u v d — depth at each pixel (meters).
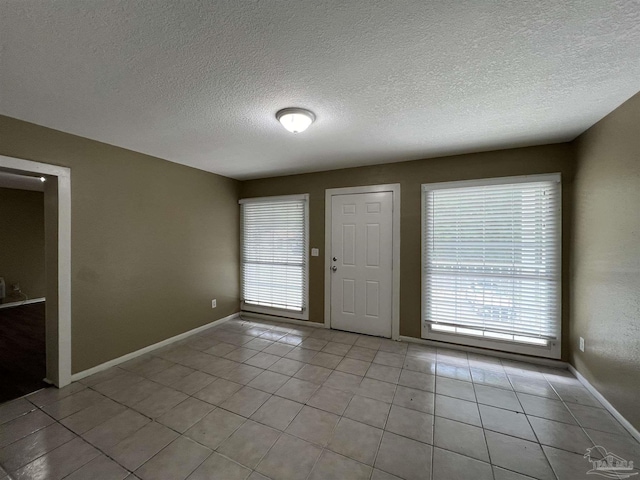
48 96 1.82
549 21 1.20
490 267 2.99
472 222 3.07
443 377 2.57
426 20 1.20
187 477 1.52
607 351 2.08
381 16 1.17
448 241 3.18
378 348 3.22
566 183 2.67
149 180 3.15
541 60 1.47
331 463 1.61
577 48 1.37
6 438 1.80
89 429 1.88
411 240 3.36
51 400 2.21
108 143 2.74
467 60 1.47
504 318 2.93
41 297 5.55
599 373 2.18
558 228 2.71
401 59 1.46
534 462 1.61
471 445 1.74
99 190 2.69
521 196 2.86
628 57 1.44
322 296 3.92
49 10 1.12
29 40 1.29
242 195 4.47
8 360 2.93
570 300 2.66
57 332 2.40
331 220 3.83
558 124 2.29
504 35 1.28
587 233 2.36
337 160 3.37
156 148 2.91
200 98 1.87
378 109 2.04
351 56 1.44
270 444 1.75
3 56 1.40
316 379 2.54
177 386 2.42
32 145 2.24
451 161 3.15
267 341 3.44
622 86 1.71
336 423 1.95
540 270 2.79
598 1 1.09
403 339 3.42
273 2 1.09
